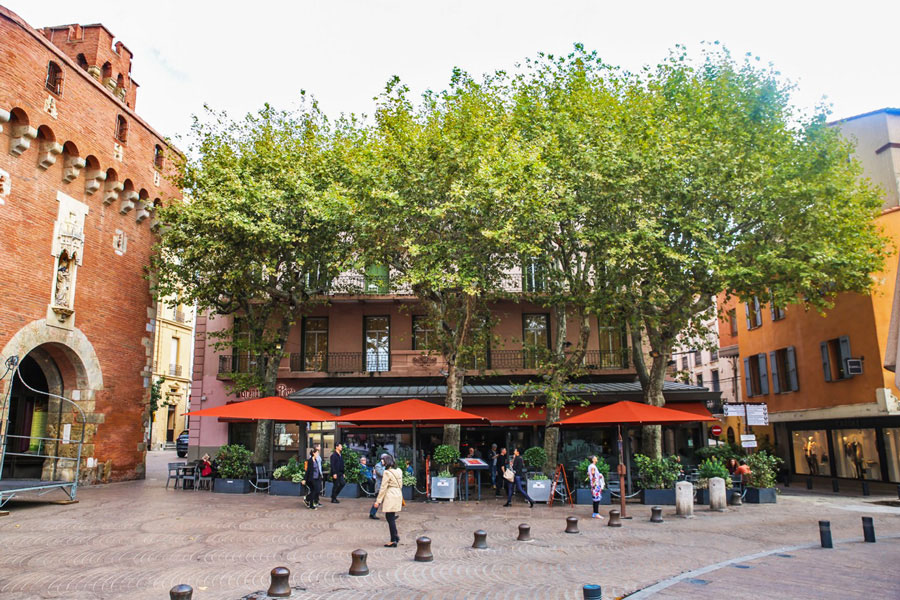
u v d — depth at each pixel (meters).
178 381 52.91
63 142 19.67
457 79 20.75
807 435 29.73
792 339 29.55
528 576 9.09
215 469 21.17
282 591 7.82
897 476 23.58
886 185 25.44
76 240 20.67
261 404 19.36
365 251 21.09
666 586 8.14
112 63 23.41
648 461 18.92
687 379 23.94
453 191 18.47
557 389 20.64
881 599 7.43
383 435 25.84
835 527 14.01
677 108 20.64
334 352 28.73
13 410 22.39
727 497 18.53
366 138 23.48
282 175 21.05
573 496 18.88
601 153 18.98
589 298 20.05
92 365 21.45
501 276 21.31
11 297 18.02
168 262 23.84
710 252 18.19
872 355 23.64
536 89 21.39
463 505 18.20
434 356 27.69
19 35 18.00
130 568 9.48
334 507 17.00
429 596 7.98
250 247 20.97
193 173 22.23
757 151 19.61
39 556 10.31
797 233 19.39
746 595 7.64
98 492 19.33
